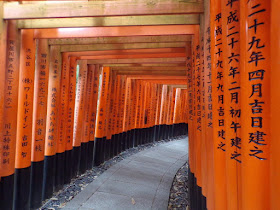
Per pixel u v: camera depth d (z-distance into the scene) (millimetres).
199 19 3365
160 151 10930
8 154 3701
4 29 3398
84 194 5395
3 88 3471
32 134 4617
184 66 7918
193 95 3850
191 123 4281
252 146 1361
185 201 5359
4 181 3648
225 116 1746
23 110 4133
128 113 10664
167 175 7320
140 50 5340
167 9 2955
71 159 6285
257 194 1331
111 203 4965
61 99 5637
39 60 4586
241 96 1463
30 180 4488
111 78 8562
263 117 1319
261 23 1309
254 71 1343
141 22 3463
